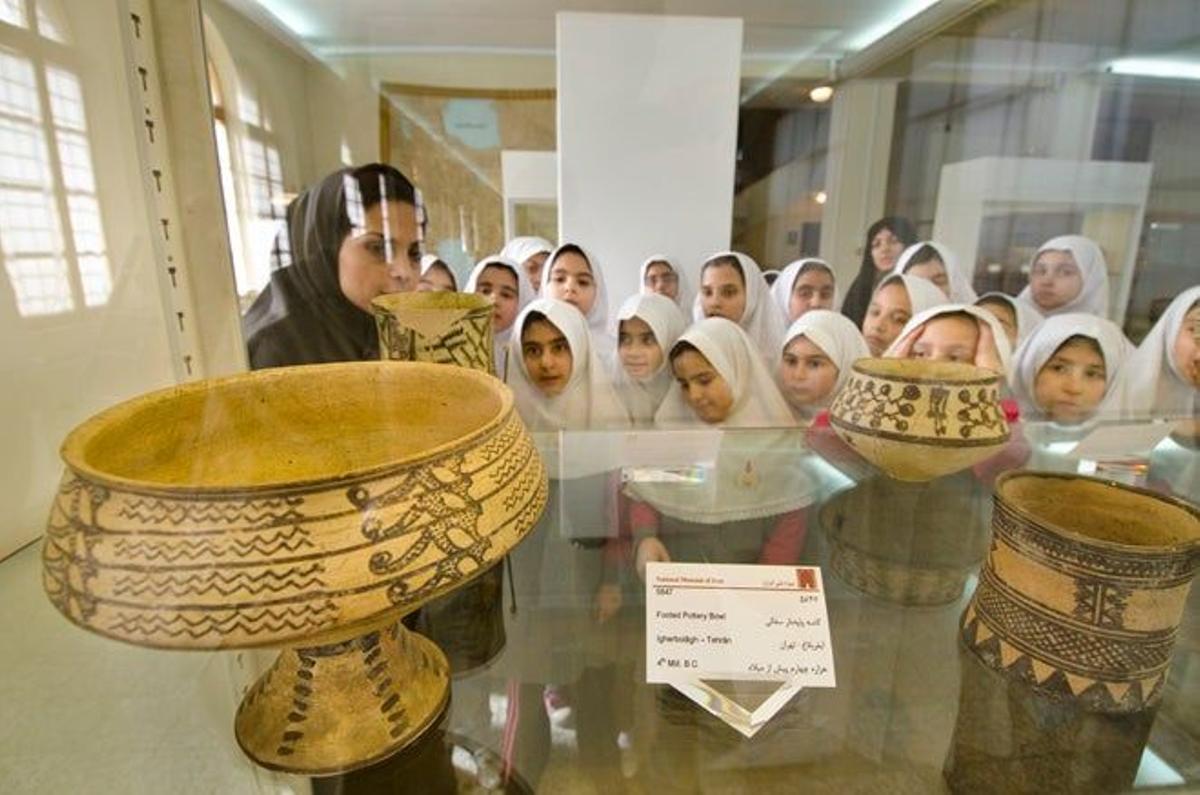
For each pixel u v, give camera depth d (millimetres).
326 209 647
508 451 337
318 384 438
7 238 460
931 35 696
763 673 487
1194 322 805
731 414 781
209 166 593
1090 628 397
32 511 476
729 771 434
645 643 507
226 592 254
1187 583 394
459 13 629
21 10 453
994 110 729
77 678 436
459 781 417
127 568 257
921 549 652
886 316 771
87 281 512
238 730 391
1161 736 424
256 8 586
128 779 385
